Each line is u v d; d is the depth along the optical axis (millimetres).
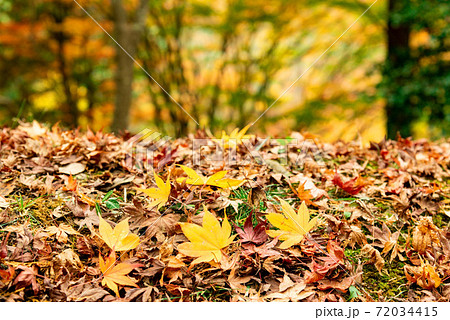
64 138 1824
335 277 1117
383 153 1961
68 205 1319
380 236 1289
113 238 1092
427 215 1464
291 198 1445
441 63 4922
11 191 1404
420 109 5016
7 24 5312
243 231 1199
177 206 1314
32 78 6273
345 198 1489
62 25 5254
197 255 1052
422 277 1143
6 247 1116
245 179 1332
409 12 4758
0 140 1818
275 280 1122
